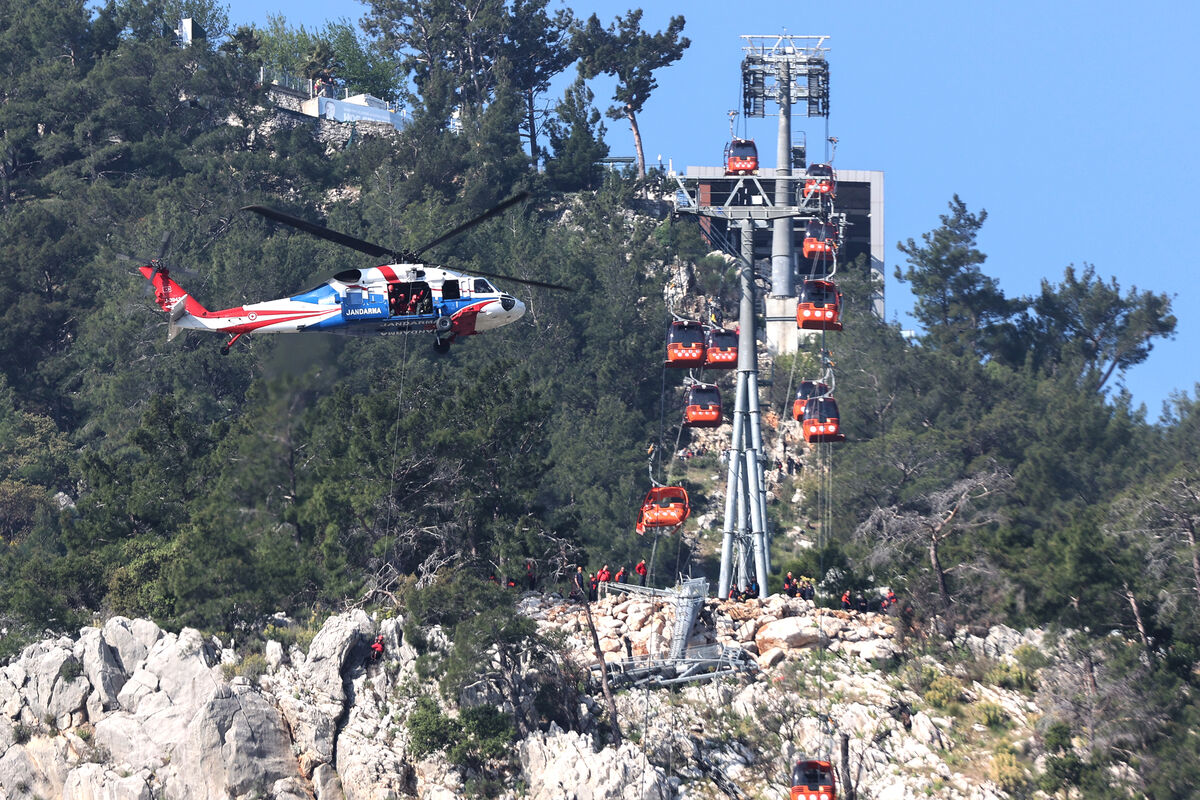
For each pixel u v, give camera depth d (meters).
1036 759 180.62
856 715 184.00
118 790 168.88
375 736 172.00
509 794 166.00
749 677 189.75
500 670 175.25
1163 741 178.75
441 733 168.25
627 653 190.12
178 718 174.88
